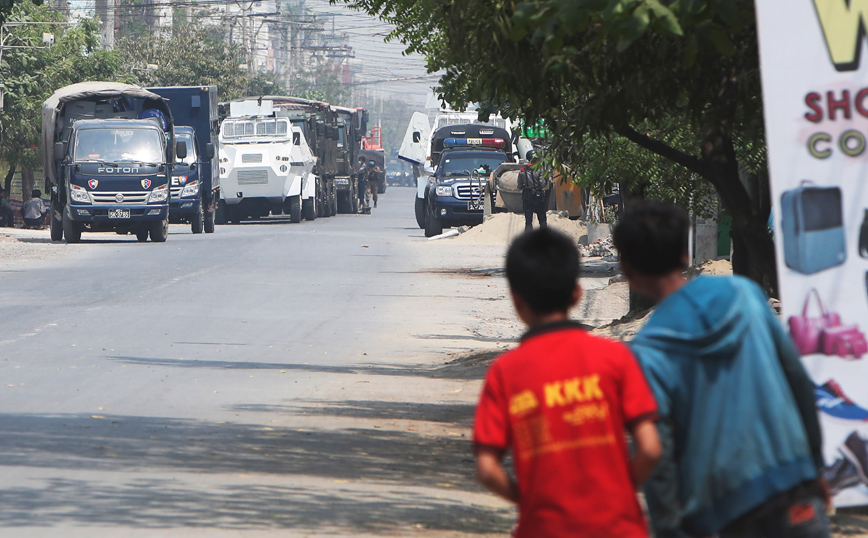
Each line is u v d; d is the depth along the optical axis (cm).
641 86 2469
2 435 2766
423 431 2973
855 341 1636
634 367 1040
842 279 1644
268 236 12594
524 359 1035
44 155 11838
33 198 15612
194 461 2492
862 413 1638
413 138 17038
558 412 1018
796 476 1129
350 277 7950
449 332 5438
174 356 4306
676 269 1180
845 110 1653
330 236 12775
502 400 1033
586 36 2394
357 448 2703
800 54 1659
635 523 1027
